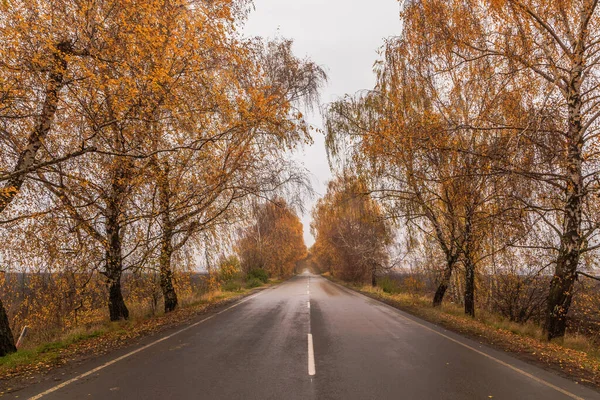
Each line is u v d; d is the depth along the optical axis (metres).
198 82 9.69
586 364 6.54
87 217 10.45
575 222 9.53
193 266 13.91
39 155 9.41
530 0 8.84
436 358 6.66
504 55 9.01
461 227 13.39
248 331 9.52
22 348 8.39
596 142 9.57
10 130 8.59
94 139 9.62
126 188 10.37
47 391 4.98
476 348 7.54
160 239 12.12
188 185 12.22
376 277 29.95
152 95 8.46
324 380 5.34
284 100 14.24
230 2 9.09
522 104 10.05
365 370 5.85
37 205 9.94
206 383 5.21
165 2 8.09
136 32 7.46
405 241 16.50
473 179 11.49
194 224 13.18
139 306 14.35
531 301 13.62
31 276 10.33
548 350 7.77
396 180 14.41
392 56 12.73
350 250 29.44
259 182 14.42
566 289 9.65
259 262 38.31
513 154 9.50
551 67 8.75
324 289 28.19
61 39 7.73
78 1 7.36
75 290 11.08
